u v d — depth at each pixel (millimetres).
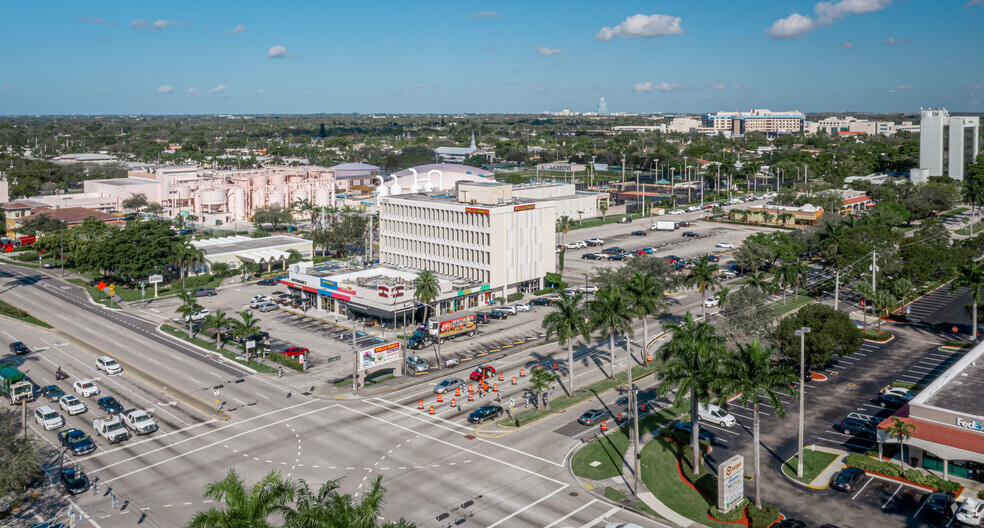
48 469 80625
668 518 69125
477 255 156750
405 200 171875
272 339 132000
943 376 86938
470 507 71000
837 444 85312
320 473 78625
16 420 94812
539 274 166750
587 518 68938
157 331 138500
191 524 49562
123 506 72000
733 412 96312
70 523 67938
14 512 71000
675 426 89875
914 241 183625
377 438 88312
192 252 171875
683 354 77062
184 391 105438
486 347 126438
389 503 71625
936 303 152500
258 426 92312
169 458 83125
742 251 173750
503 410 96750
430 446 85875
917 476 75312
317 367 116188
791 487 75250
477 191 161750
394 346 108688
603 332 99312
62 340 132250
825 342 103375
